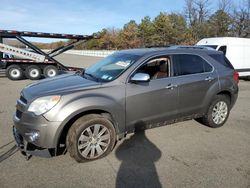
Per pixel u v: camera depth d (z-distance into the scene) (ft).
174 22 187.01
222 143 15.80
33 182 11.27
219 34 148.25
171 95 15.55
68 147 12.74
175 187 11.07
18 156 13.57
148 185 11.21
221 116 18.62
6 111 22.15
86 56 151.84
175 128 18.22
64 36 46.19
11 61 43.39
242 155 14.15
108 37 248.73
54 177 11.69
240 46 44.11
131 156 13.84
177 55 16.31
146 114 14.79
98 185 11.17
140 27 216.74
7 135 16.44
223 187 11.08
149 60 15.06
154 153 14.24
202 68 17.40
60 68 47.29
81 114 12.96
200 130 17.95
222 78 18.08
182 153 14.32
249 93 33.91
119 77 13.92
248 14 133.28
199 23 155.94
